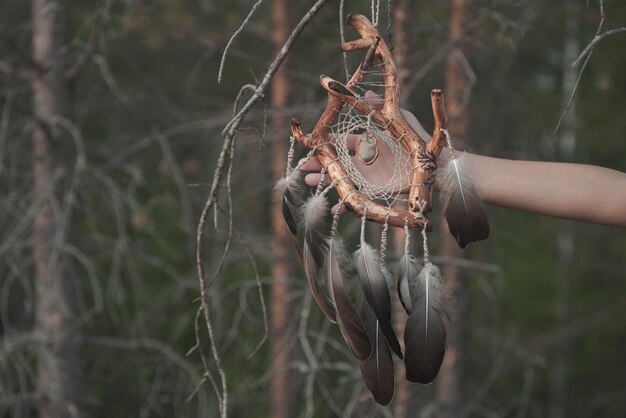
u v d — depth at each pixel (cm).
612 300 1243
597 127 1003
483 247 777
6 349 609
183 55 855
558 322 1216
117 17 663
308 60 767
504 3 645
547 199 222
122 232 621
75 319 650
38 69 618
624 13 852
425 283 185
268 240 727
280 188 213
